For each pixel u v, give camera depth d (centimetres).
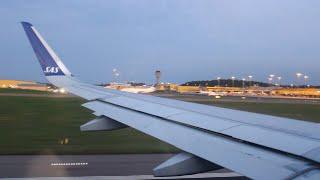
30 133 2555
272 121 767
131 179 1350
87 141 2259
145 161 1681
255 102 7694
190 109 984
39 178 1349
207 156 568
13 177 1360
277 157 515
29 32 1505
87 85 1681
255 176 464
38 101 6384
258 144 586
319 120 4009
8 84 17488
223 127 726
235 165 511
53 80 1602
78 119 3547
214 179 1370
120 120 920
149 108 1045
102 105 1190
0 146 2016
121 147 2045
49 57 1581
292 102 8319
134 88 11638
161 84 16112
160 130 766
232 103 6975
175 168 591
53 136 2431
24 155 1783
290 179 429
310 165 461
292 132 635
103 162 1648
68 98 7619
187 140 668
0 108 4647
